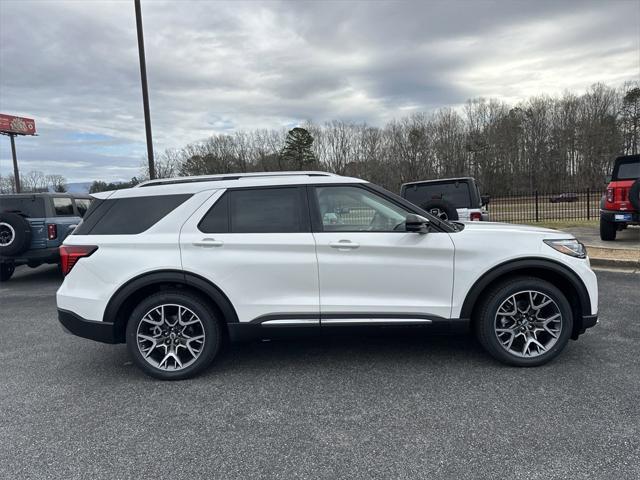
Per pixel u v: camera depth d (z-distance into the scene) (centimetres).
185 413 334
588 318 389
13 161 5644
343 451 277
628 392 338
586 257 398
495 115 6669
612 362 395
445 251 382
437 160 6450
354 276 383
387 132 6538
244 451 281
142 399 360
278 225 390
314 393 360
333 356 439
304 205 393
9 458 280
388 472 254
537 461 258
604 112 6438
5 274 960
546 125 6475
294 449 281
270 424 313
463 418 310
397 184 6247
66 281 398
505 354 389
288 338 395
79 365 442
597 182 6097
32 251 884
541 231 400
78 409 346
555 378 367
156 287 403
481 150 6375
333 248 382
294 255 382
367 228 392
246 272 382
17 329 582
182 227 390
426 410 324
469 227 409
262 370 411
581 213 1748
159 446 289
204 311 389
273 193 397
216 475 257
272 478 253
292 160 6262
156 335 396
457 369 395
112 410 342
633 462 254
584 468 250
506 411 317
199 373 403
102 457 279
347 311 384
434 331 391
